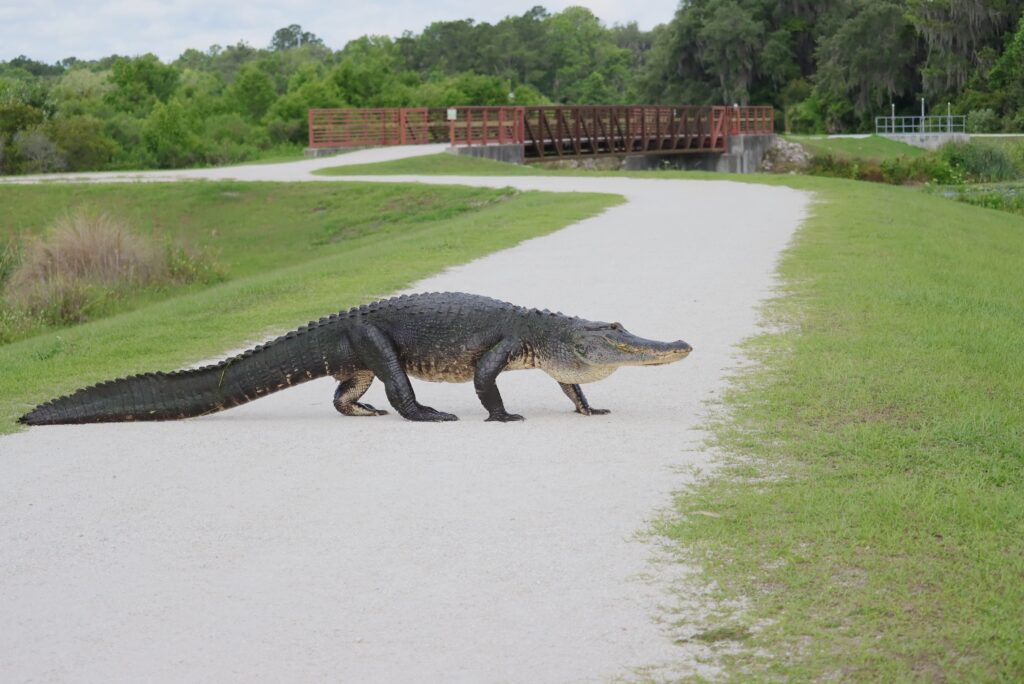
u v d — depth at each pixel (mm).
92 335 14055
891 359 10328
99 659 5227
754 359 10672
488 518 6781
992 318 12438
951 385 9391
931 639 5105
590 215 24906
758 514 6613
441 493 7270
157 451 8500
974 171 64750
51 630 5535
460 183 36531
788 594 5594
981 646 5023
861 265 16188
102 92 94062
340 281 16750
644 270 16562
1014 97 82750
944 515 6445
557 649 5172
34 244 25188
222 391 9266
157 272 25656
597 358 8695
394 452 8250
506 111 54000
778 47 107438
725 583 5754
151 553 6453
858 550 6051
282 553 6375
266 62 143875
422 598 5730
